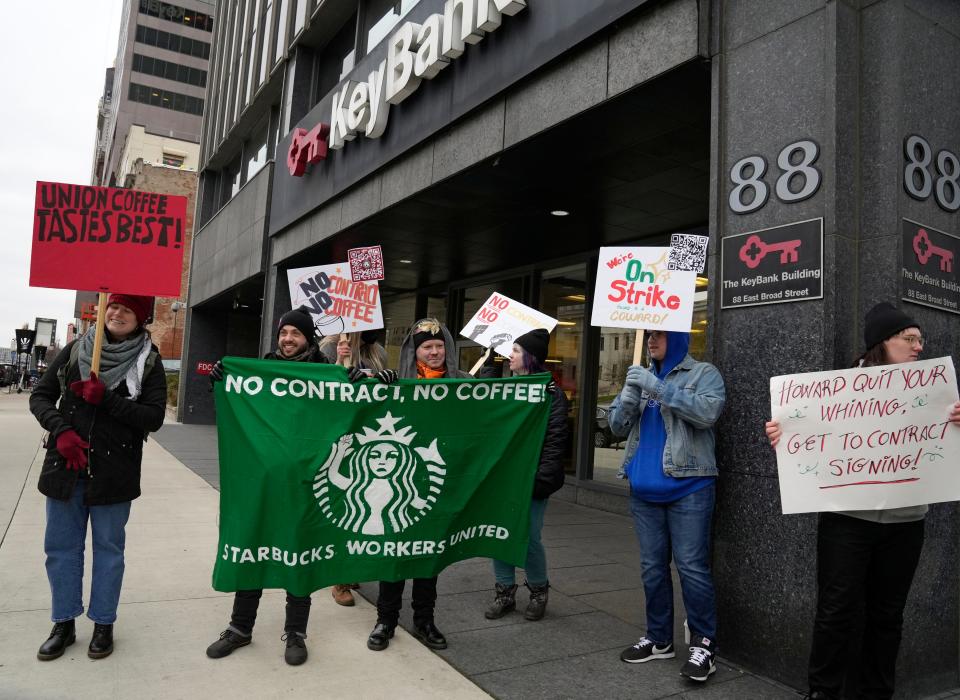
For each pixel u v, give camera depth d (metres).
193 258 21.58
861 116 3.57
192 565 5.20
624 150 6.29
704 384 3.55
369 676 3.38
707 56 4.31
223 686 3.19
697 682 3.37
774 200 3.71
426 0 8.14
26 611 4.02
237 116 17.50
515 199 7.94
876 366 2.93
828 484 2.93
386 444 3.63
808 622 3.33
